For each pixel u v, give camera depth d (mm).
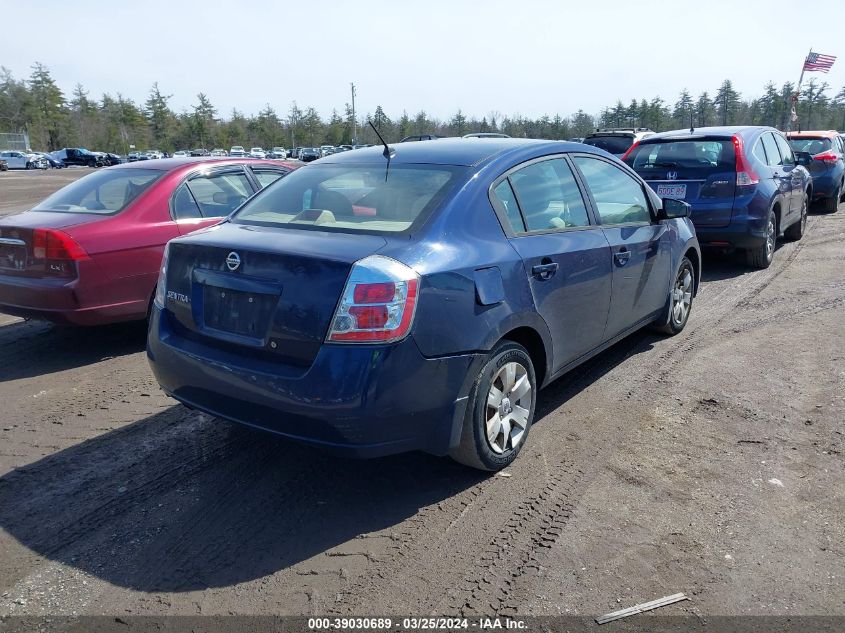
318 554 2977
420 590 2734
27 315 5391
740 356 5375
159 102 99812
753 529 3096
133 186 5824
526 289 3562
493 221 3553
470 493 3453
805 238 10734
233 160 6602
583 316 4145
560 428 4160
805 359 5250
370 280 2891
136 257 5461
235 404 3195
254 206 4035
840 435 3984
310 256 3012
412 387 2988
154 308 3705
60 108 99250
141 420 4395
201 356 3297
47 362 5566
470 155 3857
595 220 4379
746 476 3559
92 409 4578
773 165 8820
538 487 3494
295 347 3004
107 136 96875
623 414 4348
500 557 2936
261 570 2871
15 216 5734
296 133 95938
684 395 4633
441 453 3240
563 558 2918
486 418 3439
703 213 8008
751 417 4266
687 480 3531
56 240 5156
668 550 2957
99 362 5559
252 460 3840
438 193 3484
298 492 3496
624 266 4527
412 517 3254
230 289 3246
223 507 3359
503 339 3516
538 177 4004
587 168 4496
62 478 3646
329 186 3877
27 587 2768
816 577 2771
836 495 3355
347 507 3350
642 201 5051
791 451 3812
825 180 13414
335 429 2912
